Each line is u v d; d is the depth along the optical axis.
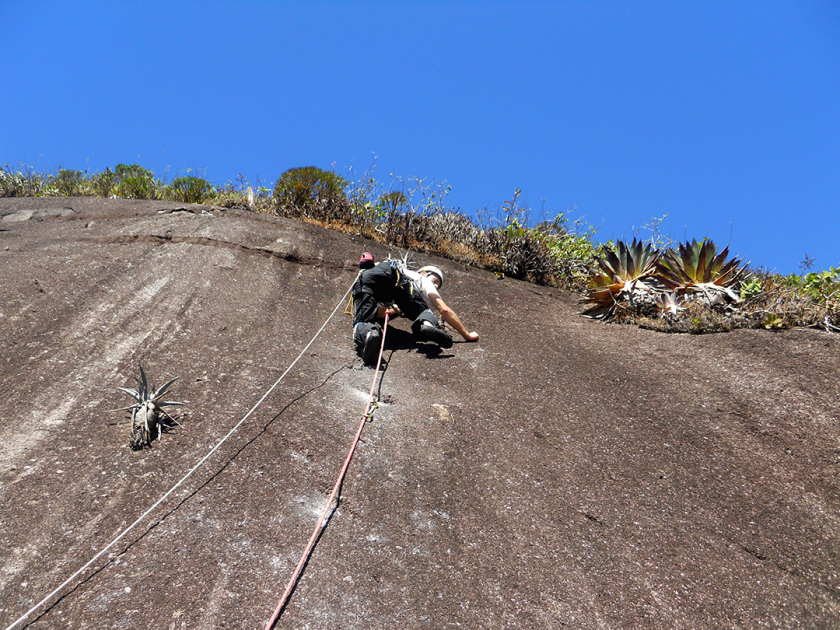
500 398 3.93
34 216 7.07
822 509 3.02
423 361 4.50
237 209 7.61
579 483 3.11
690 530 2.83
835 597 2.50
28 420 3.12
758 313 5.29
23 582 2.19
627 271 6.08
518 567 2.51
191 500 2.64
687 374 4.43
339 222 7.76
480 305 6.04
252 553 2.39
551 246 8.17
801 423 3.71
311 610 2.16
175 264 5.53
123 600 2.13
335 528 2.58
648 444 3.52
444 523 2.71
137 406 3.11
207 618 2.08
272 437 3.15
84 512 2.53
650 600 2.41
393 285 4.68
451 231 8.26
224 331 4.48
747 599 2.46
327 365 4.20
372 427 3.38
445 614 2.23
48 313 4.28
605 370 4.51
